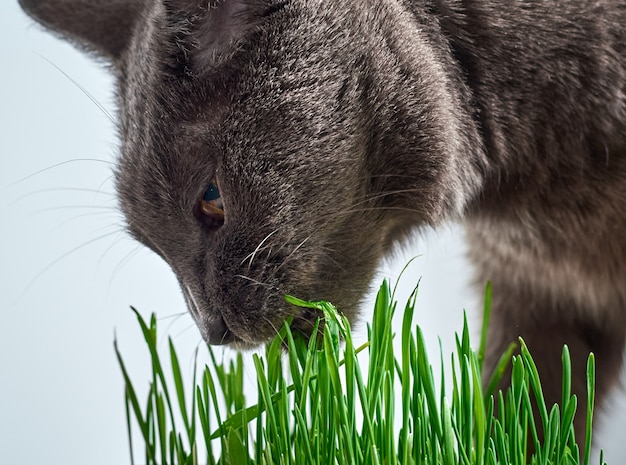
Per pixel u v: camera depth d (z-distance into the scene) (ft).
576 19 3.28
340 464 2.97
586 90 3.30
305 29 3.16
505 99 3.31
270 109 3.15
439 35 3.28
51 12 3.35
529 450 3.43
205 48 3.15
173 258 3.20
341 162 3.17
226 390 3.16
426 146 3.24
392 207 3.26
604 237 3.38
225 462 3.04
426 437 2.97
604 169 3.33
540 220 3.39
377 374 2.96
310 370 2.97
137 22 3.31
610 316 3.49
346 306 3.22
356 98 3.18
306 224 3.17
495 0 3.29
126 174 3.21
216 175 3.16
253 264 3.15
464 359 2.97
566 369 2.99
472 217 3.41
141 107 3.19
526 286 3.51
